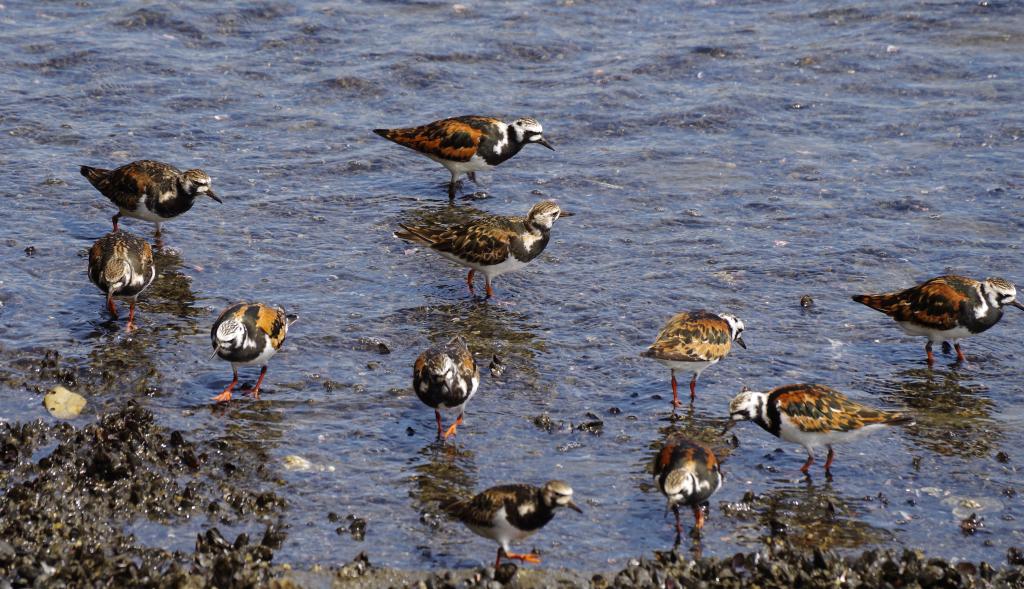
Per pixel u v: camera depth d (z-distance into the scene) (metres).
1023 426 15.74
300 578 12.39
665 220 22.12
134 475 13.98
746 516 13.75
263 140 25.19
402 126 25.97
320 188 23.33
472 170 22.91
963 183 23.20
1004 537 13.39
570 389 16.52
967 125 25.70
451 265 20.39
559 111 26.78
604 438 15.34
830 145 25.17
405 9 32.03
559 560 12.85
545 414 15.77
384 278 19.83
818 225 21.75
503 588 12.25
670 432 15.54
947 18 30.88
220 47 29.52
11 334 17.30
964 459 14.96
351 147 25.11
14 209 21.56
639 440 15.31
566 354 17.47
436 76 28.22
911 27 30.59
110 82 27.22
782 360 17.42
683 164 24.45
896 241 21.05
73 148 24.20
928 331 17.25
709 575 12.44
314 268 20.05
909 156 24.50
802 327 18.39
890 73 28.33
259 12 31.23
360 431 15.34
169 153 24.27
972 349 17.88
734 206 22.62
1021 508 13.92
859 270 20.09
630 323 18.34
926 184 23.23
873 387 16.77
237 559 12.38
